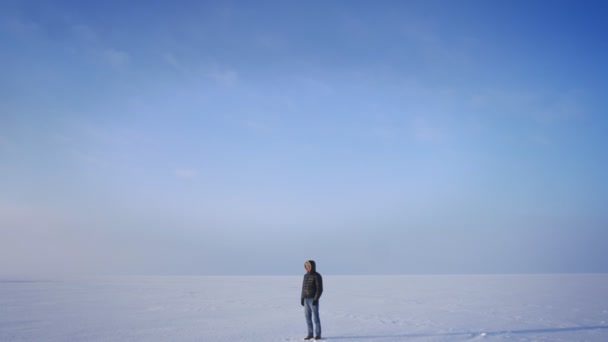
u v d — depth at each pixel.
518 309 18.89
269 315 16.98
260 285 44.56
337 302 23.06
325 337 11.50
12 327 13.41
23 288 35.53
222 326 13.74
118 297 26.11
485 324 13.98
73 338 11.42
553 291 31.75
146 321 14.97
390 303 22.33
